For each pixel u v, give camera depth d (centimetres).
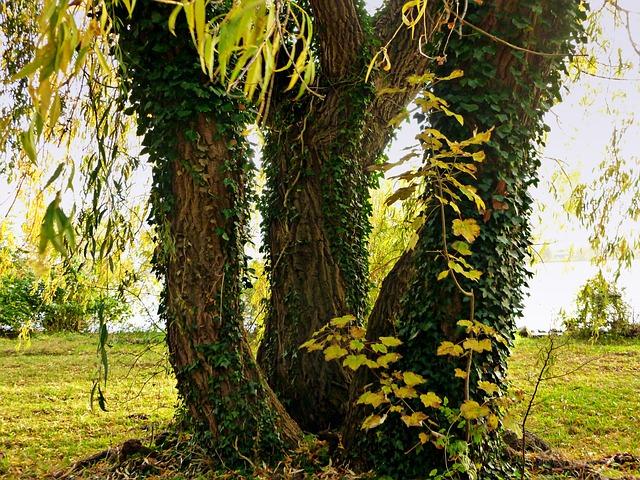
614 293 1262
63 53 111
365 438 452
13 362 1136
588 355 1126
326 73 593
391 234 859
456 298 423
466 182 417
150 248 587
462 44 413
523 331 1351
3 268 604
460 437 414
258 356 608
